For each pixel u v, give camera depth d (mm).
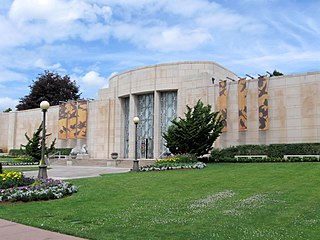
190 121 27422
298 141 29656
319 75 29250
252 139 32125
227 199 12578
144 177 19750
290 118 30266
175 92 39781
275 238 7570
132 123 41938
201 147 27469
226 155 31172
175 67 39344
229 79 41781
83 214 10820
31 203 12852
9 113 59094
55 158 45250
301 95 29953
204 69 39062
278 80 31203
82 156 45531
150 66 40656
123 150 43844
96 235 8109
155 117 39656
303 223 8844
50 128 52969
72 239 7852
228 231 8297
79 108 48469
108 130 44844
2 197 13148
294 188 14180
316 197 12133
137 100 42562
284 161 26016
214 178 18094
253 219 9461
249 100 32656
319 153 27344
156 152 39125
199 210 10891
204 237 7801
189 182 17109
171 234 8164
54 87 70250
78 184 17875
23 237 8094
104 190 15648
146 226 9039
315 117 29078
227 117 33906
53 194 13766
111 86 46500
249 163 26406
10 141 57844
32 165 39219
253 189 14453
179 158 27031
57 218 10312
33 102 68875
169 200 12883
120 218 10102
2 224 9664
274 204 11297
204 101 35812
